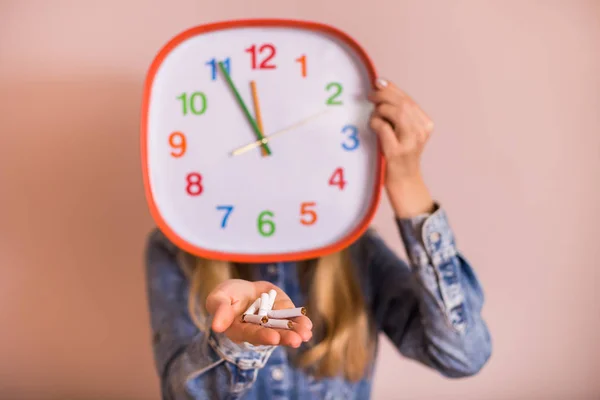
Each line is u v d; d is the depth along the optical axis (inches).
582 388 46.3
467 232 45.1
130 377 46.6
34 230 45.8
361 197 36.3
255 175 36.2
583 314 45.8
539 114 44.5
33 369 46.8
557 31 44.0
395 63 44.1
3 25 44.0
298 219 36.2
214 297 28.9
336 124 36.2
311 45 36.2
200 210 36.2
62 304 46.3
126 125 44.9
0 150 45.0
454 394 46.9
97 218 45.8
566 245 45.3
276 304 30.0
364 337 40.6
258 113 36.1
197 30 35.8
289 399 39.9
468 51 44.1
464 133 44.5
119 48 44.2
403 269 42.6
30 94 44.5
